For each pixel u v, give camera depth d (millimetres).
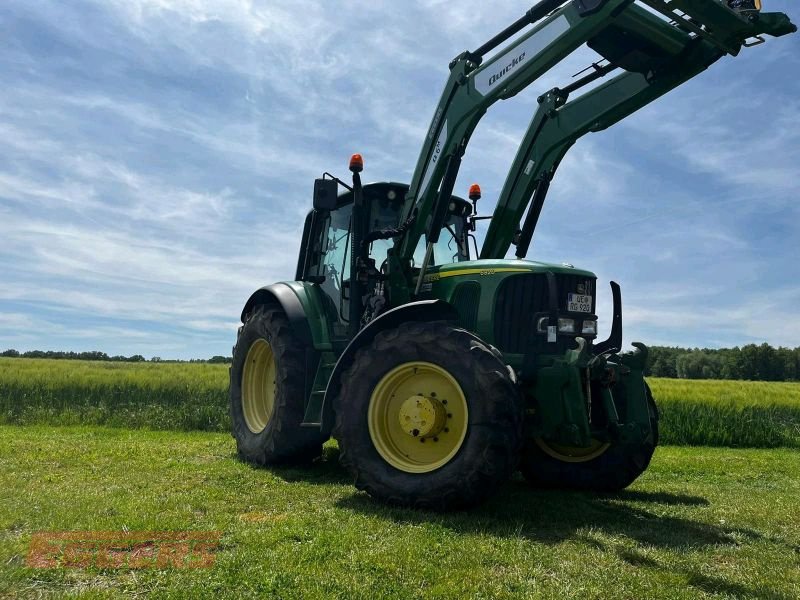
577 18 3998
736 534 3500
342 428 4133
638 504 4391
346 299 5434
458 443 3863
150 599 2264
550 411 4016
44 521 3262
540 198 5234
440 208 4805
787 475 6211
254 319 6082
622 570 2732
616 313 4875
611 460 4887
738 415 10797
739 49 4047
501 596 2371
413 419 3971
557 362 4051
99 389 11336
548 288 4309
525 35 4355
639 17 4145
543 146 5203
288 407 5352
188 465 5281
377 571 2600
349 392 4180
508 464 3662
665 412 10805
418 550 2891
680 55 4336
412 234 4965
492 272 4461
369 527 3291
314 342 5406
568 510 4059
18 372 12336
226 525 3254
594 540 3229
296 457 5426
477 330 4414
